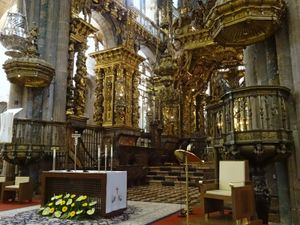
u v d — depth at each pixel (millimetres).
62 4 12836
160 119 20938
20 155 9109
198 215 6645
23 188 8547
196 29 19688
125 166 12219
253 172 6371
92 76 21875
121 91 17531
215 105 7938
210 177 11305
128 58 18297
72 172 6996
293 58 6531
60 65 12289
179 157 5527
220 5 6730
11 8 16172
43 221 6035
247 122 6234
